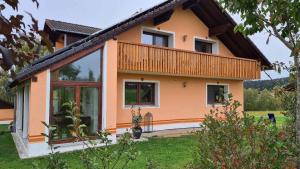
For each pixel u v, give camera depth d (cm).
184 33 1608
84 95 1059
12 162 848
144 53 1290
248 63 1727
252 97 3409
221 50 1789
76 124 298
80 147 997
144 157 860
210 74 1545
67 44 1496
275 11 329
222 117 402
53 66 990
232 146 322
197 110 1653
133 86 1433
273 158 312
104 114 1094
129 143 311
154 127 1473
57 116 990
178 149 995
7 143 1179
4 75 163
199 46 1727
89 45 1059
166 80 1534
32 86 951
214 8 1584
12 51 155
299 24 323
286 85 540
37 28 167
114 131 1112
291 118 497
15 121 1555
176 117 1562
